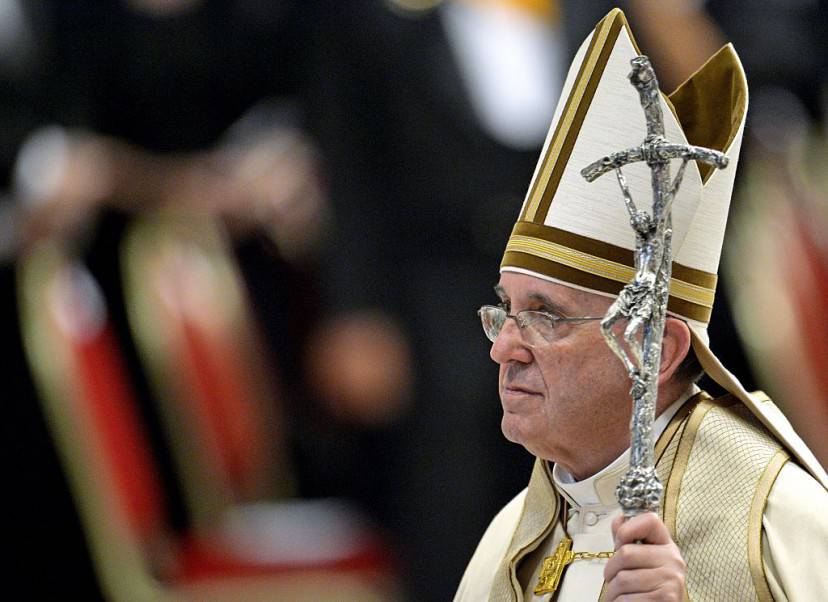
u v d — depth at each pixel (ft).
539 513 31.96
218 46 73.92
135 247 74.59
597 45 30.63
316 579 71.77
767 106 71.46
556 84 69.46
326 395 74.08
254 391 75.87
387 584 71.15
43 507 71.20
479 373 68.90
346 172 69.72
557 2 69.92
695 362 31.04
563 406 29.71
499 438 69.72
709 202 30.04
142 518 73.20
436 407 68.95
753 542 28.68
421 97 68.54
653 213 26.76
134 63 73.67
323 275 72.84
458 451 69.05
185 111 74.28
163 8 73.97
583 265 29.71
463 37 68.95
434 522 69.62
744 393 30.01
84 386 72.49
